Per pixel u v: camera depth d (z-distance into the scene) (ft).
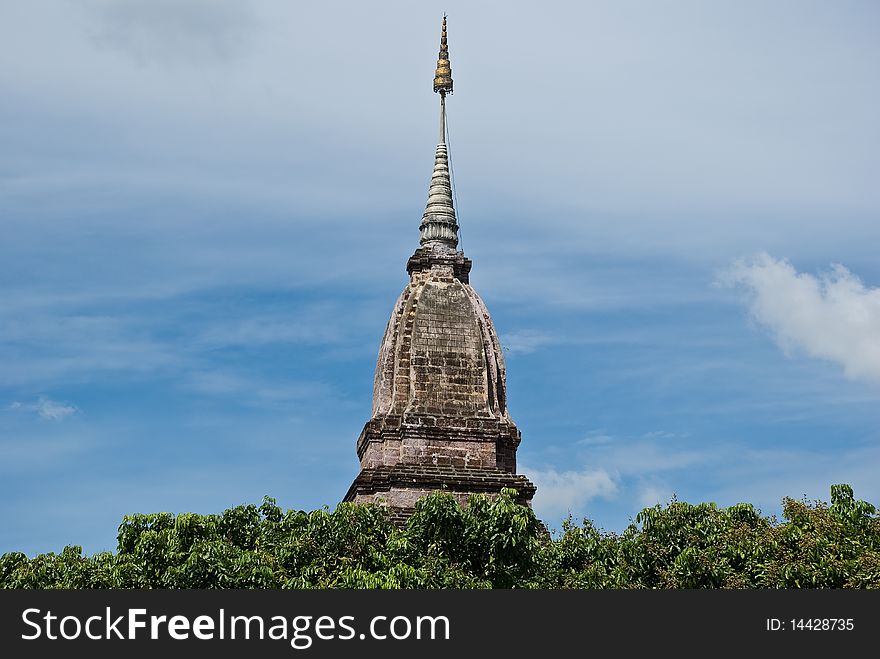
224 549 158.81
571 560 170.40
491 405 216.13
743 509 175.01
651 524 169.07
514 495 171.22
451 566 161.68
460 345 215.92
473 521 165.27
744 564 164.45
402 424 207.92
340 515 170.19
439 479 203.72
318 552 167.02
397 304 224.74
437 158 237.25
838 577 156.87
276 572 161.48
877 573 155.74
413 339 215.31
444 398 212.02
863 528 171.01
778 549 163.73
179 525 165.48
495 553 162.91
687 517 170.60
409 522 169.99
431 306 218.59
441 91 242.17
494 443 210.18
